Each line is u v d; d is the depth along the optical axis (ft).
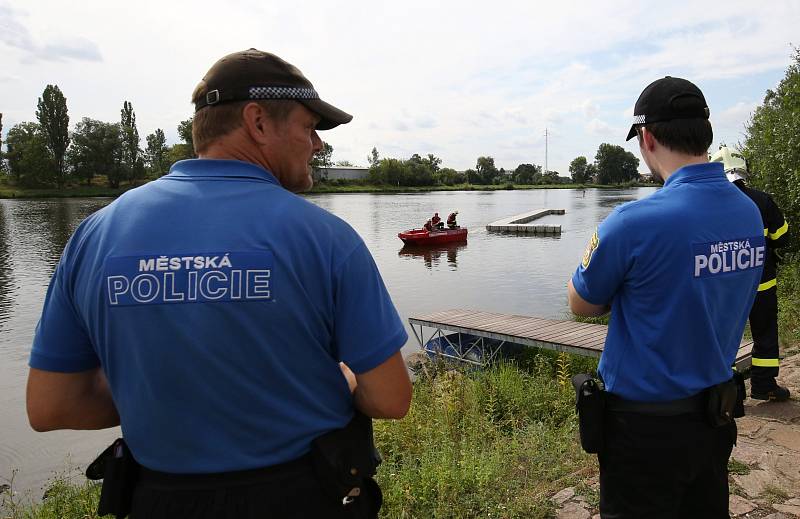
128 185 312.09
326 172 392.27
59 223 125.80
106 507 4.19
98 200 241.14
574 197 289.94
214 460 3.84
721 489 5.87
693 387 5.51
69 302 4.15
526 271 63.93
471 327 26.73
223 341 3.75
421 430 15.71
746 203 5.89
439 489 10.87
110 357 3.96
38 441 22.38
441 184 440.04
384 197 292.61
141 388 3.85
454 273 63.26
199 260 3.79
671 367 5.53
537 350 26.02
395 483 11.76
